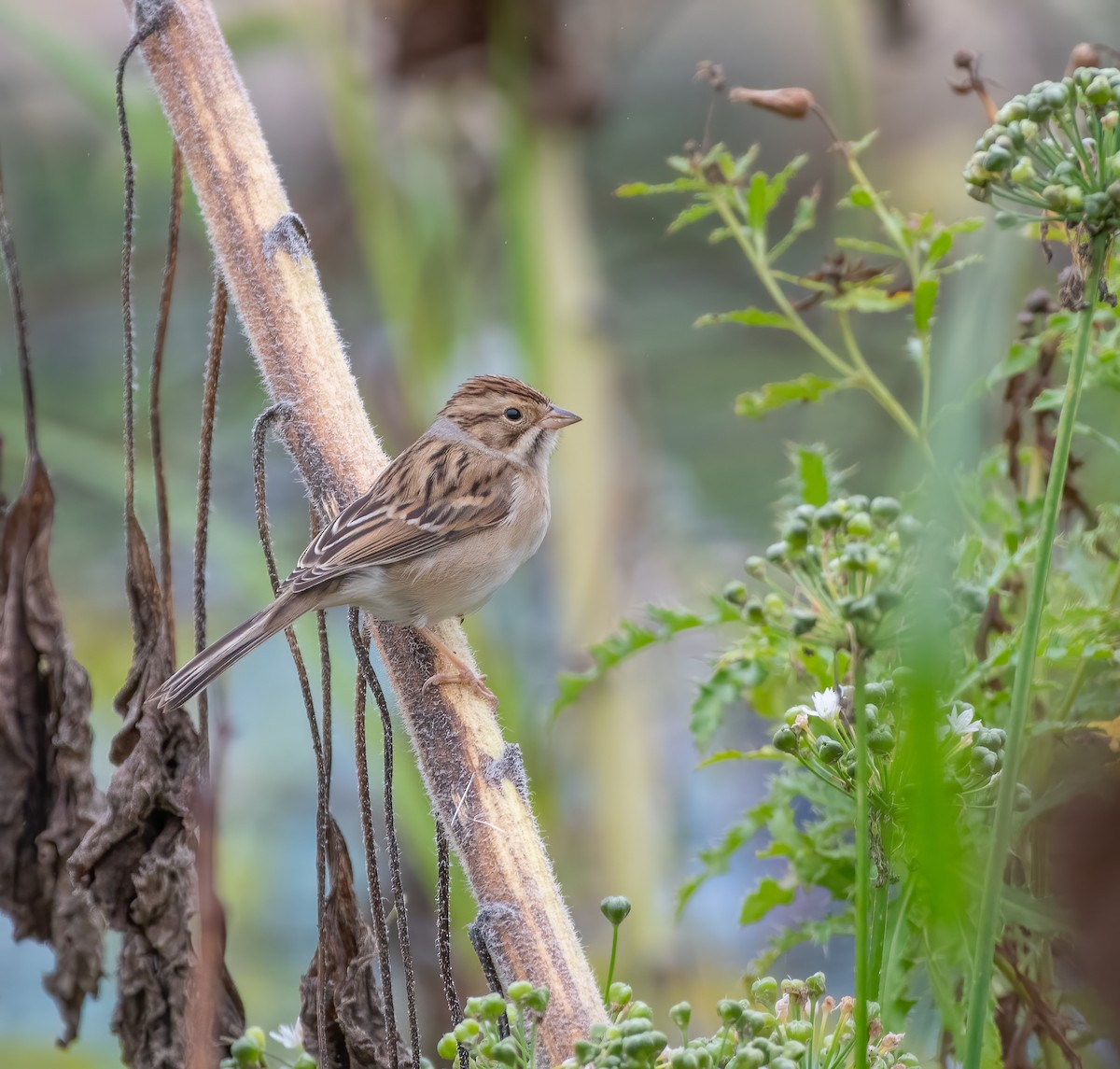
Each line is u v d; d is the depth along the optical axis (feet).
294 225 20.22
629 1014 15.60
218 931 16.78
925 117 37.06
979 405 15.38
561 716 36.11
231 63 20.88
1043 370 22.48
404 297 36.42
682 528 39.24
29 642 20.27
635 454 37.86
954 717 16.47
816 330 41.98
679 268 43.80
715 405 41.70
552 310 37.22
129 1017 18.42
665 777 35.73
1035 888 18.67
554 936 16.60
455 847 17.70
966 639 21.88
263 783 40.81
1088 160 15.99
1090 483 24.20
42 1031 36.27
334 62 36.22
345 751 41.55
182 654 40.68
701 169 24.49
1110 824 16.12
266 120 45.24
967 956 18.34
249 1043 15.81
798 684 22.84
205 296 45.80
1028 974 19.76
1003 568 20.21
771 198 24.11
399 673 19.90
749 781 38.83
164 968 18.39
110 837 18.45
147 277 45.42
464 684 19.19
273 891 39.22
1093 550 22.03
